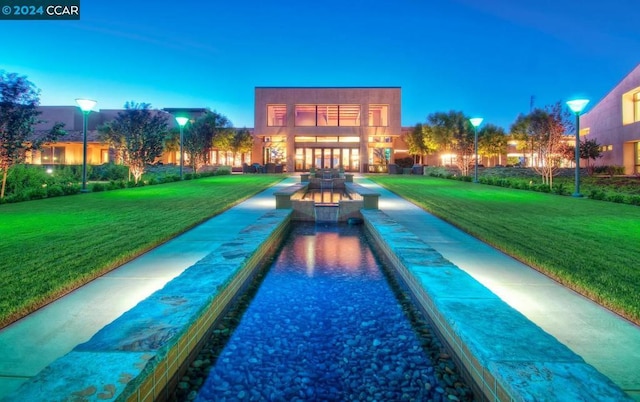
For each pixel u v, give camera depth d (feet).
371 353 11.45
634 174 95.45
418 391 9.56
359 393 9.55
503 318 10.55
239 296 15.98
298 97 123.75
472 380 9.30
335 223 37.04
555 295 14.39
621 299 13.23
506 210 38.04
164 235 24.12
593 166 102.06
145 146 70.33
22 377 8.85
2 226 27.40
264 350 11.59
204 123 103.45
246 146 123.03
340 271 20.03
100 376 7.59
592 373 7.68
